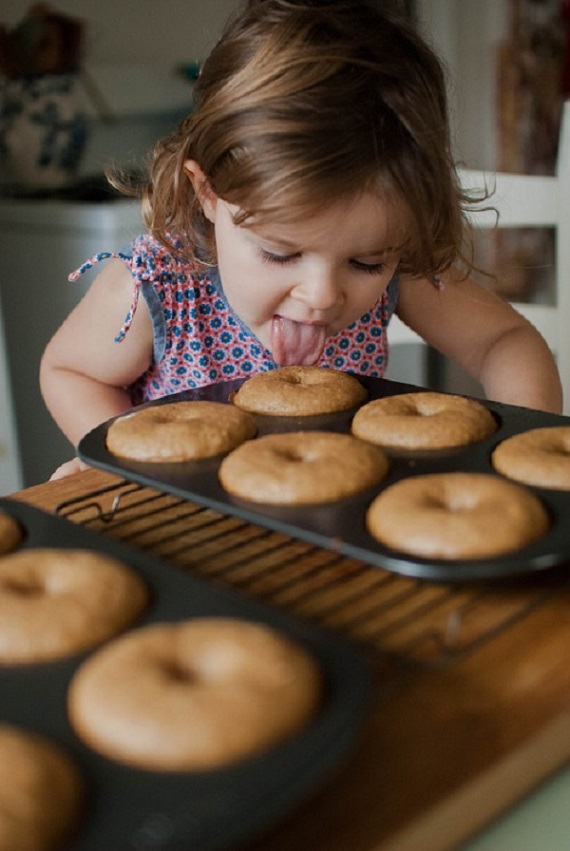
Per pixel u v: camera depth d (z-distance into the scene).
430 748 0.50
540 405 1.18
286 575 0.68
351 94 0.88
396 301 1.31
